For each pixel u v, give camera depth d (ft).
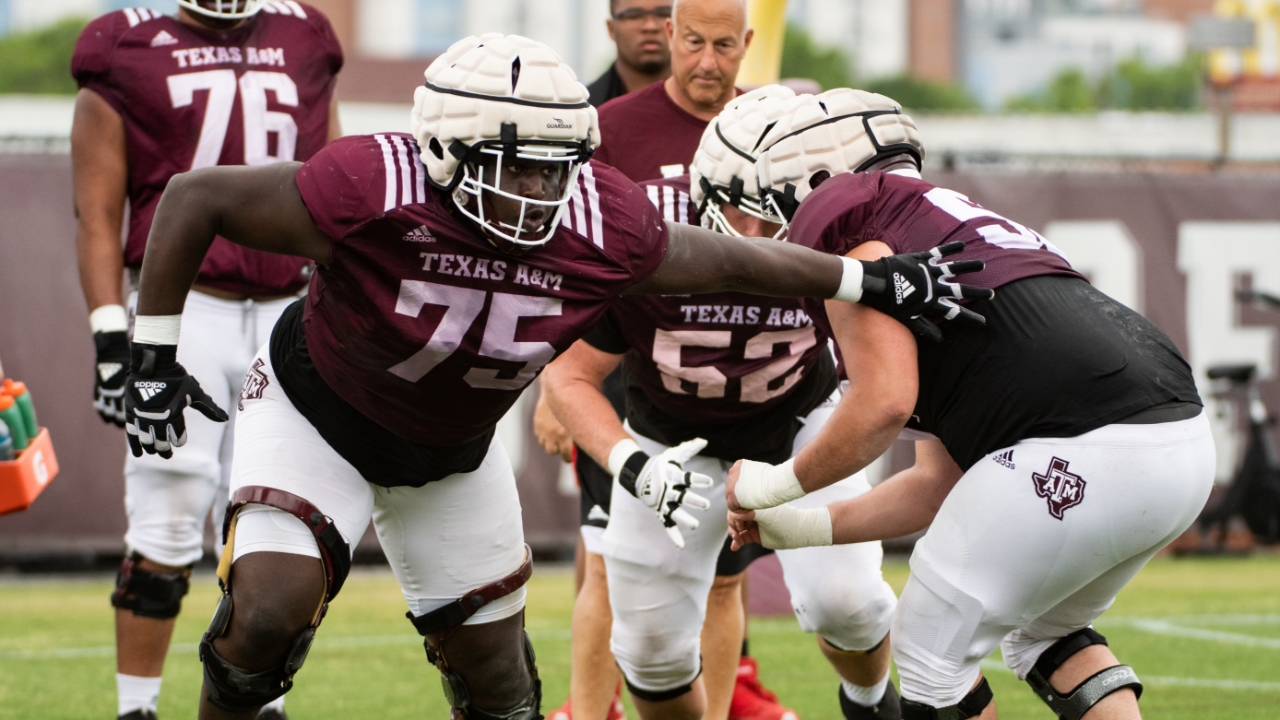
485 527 35.50
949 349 33.32
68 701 55.11
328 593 33.37
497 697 36.86
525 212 29.76
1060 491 31.89
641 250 31.17
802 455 34.63
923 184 34.91
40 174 89.30
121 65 48.37
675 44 50.01
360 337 31.27
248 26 50.34
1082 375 32.12
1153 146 207.51
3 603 82.58
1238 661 65.16
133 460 47.55
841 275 32.04
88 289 47.73
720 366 41.63
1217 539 107.14
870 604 42.50
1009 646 37.04
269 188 29.94
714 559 43.80
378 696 56.59
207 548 95.50
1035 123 214.48
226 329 48.60
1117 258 102.89
